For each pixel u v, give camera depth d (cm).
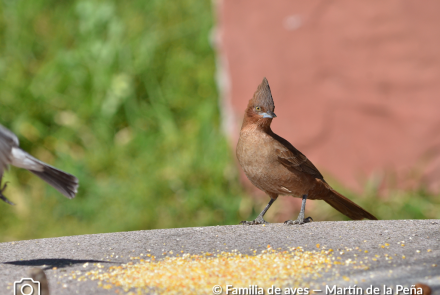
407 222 782
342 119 1262
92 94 1466
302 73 1280
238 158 870
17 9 1628
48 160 1378
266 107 838
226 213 1252
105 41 1538
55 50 1555
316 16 1262
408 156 1223
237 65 1340
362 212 907
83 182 1309
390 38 1220
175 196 1278
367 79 1238
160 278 583
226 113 1370
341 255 643
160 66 1527
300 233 752
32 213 1259
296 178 854
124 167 1342
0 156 538
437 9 1189
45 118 1437
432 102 1205
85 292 552
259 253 675
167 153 1368
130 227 1219
